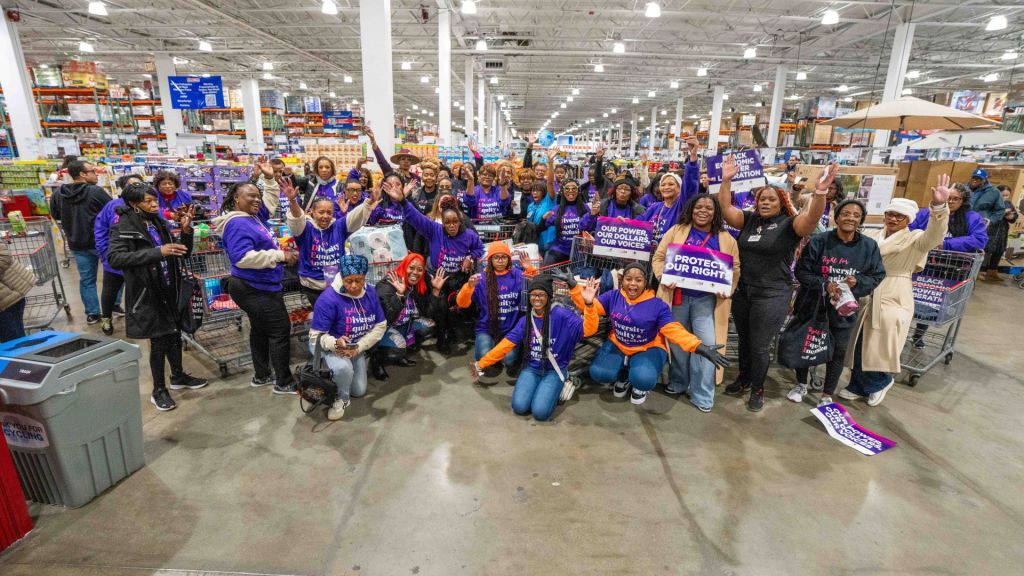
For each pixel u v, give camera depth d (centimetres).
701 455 315
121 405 274
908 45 1341
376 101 810
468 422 352
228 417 351
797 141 1920
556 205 594
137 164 950
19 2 1291
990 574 226
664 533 248
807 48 1823
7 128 1656
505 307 414
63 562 224
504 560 230
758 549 238
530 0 1432
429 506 265
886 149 1147
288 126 2459
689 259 357
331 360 354
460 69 2694
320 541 239
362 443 323
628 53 1831
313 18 1683
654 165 1569
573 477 291
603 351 398
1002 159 1437
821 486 287
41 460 249
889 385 381
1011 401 398
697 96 3356
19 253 511
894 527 255
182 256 357
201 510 258
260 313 359
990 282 819
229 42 1952
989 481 296
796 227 325
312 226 413
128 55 2122
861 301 372
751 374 373
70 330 521
